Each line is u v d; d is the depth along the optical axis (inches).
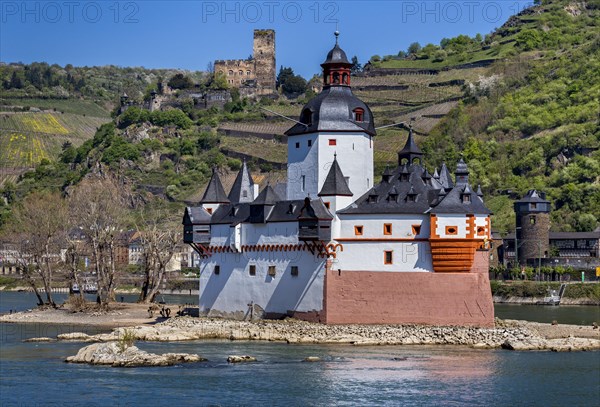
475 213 6535.4
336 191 6786.4
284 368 5492.1
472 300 6545.3
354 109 7219.5
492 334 6412.4
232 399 4785.9
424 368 5521.7
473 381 5216.5
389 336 6432.1
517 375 5359.3
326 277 6752.0
